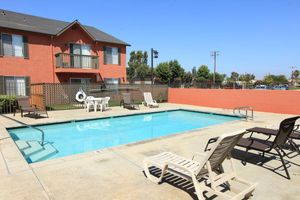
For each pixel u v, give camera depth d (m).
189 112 14.20
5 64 14.95
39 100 13.34
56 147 7.01
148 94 15.86
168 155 3.89
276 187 3.48
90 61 18.52
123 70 21.11
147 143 5.93
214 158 3.00
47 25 18.30
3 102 11.34
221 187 3.48
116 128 10.06
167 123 11.30
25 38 15.62
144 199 3.10
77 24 17.88
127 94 14.70
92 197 3.12
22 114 10.59
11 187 3.36
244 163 4.44
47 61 16.78
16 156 4.69
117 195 3.19
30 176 3.75
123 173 3.95
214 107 15.12
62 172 3.94
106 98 13.50
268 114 11.73
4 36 14.80
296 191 3.36
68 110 13.04
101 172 3.97
